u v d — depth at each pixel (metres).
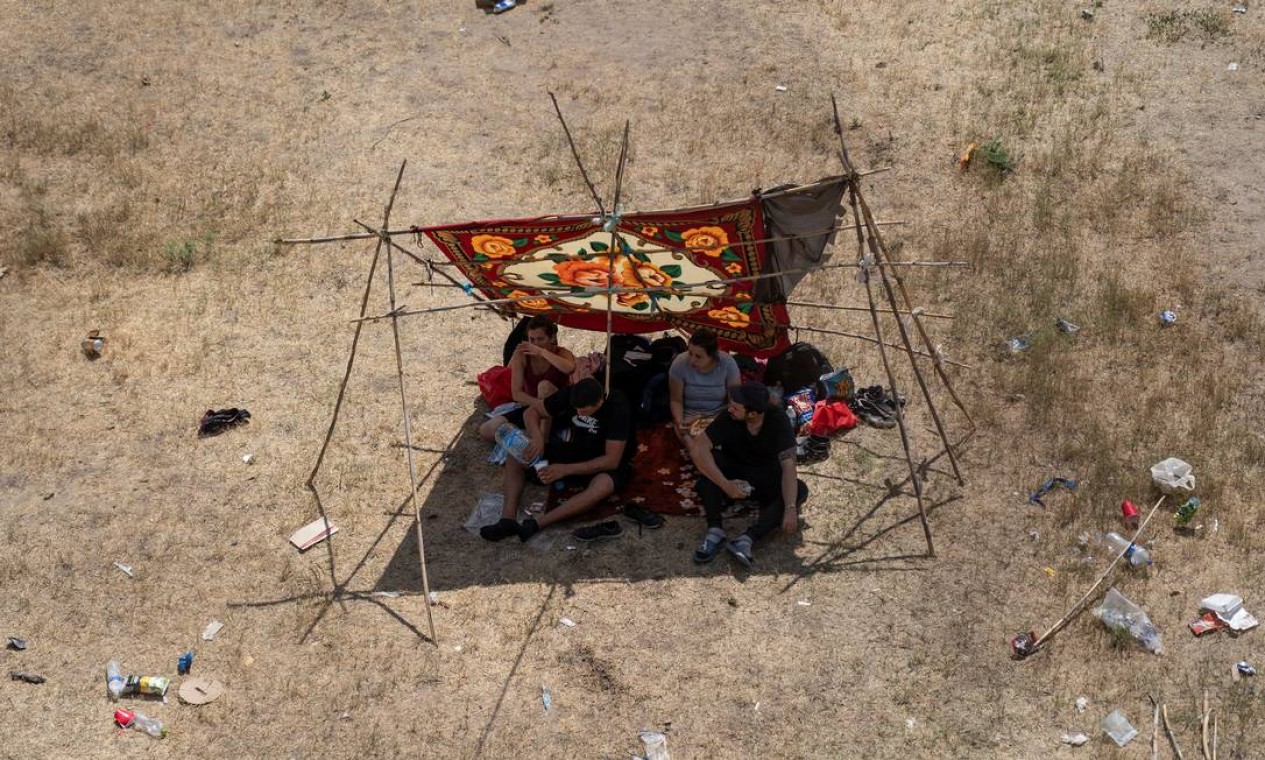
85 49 13.91
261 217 11.33
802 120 12.29
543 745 6.50
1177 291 9.84
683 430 7.91
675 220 7.18
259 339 9.86
